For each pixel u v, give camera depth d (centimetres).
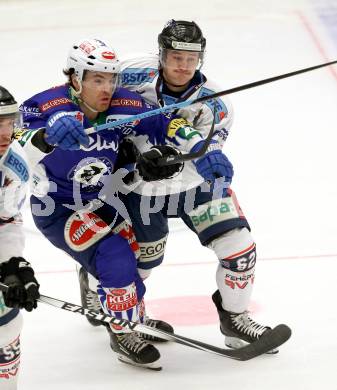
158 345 1167
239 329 1126
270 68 2312
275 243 1452
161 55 1078
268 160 1791
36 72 2288
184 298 1291
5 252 902
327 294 1275
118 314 1047
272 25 2625
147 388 1046
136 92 1117
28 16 2723
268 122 1981
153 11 2759
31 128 1017
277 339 1071
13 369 942
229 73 2283
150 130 1088
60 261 1417
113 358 1129
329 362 1085
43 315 1243
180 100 1098
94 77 1001
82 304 1214
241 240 1077
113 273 1026
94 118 1041
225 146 1861
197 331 1201
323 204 1598
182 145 1082
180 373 1083
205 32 2575
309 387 1030
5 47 2472
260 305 1248
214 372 1081
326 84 2197
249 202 1611
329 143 1870
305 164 1769
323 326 1181
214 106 1057
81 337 1185
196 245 1456
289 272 1350
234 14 2717
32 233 1509
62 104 1021
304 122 1978
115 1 2844
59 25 2644
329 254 1409
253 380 1054
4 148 859
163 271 1373
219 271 1110
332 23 2625
